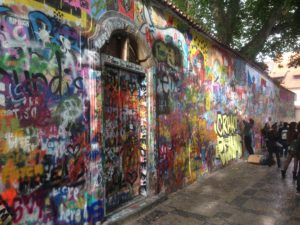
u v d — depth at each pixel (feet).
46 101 14.29
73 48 15.88
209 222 19.15
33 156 13.61
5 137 12.45
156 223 18.74
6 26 12.55
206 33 30.96
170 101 25.72
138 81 22.75
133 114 22.13
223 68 38.17
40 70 14.02
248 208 22.00
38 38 13.96
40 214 13.89
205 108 32.83
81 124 16.29
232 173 34.60
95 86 17.17
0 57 12.30
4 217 12.34
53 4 14.76
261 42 54.29
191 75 29.63
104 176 18.12
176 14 25.86
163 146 24.44
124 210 19.74
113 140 19.94
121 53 21.11
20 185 13.00
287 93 93.76
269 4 54.85
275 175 33.88
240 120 45.39
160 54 24.29
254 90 53.83
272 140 39.55
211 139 34.40
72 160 15.70
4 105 12.43
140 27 21.65
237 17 59.41
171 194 25.17
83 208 16.33
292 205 22.85
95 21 17.39
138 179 22.56
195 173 30.17
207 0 56.75
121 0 19.71
